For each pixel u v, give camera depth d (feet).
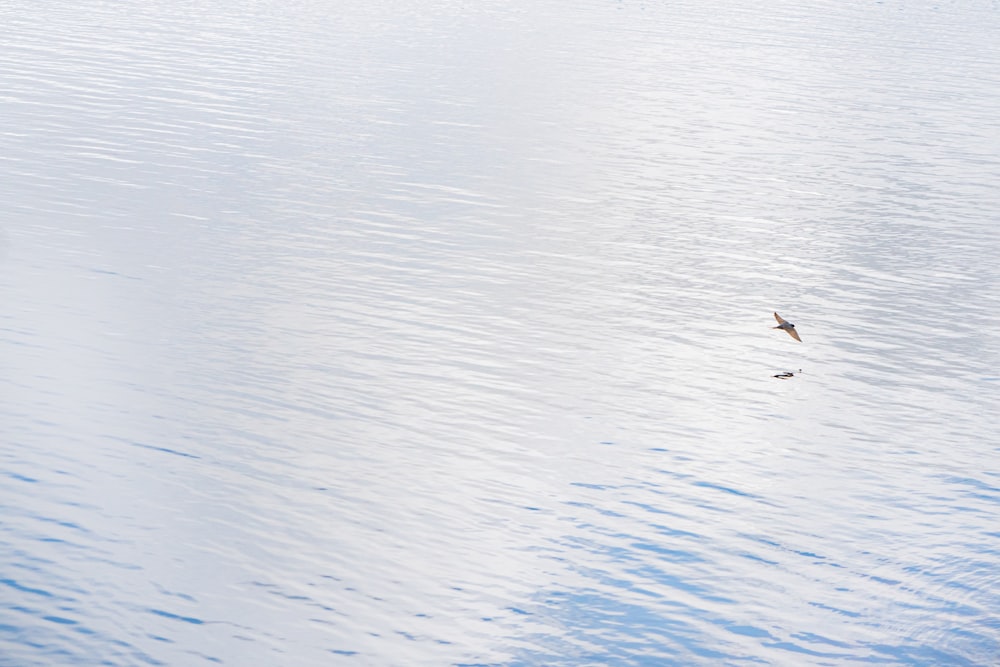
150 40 259.80
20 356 100.73
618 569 76.43
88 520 76.23
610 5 356.59
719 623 71.36
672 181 173.06
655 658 67.77
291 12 312.29
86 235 134.31
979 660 68.80
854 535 82.23
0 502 76.95
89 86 209.15
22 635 64.59
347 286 125.18
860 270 139.44
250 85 218.59
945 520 84.89
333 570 73.92
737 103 226.58
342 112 202.08
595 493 86.07
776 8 364.58
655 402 102.73
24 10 292.81
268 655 65.41
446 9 334.24
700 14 344.49
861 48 293.84
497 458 90.68
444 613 70.64
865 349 116.88
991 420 102.06
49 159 163.12
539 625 70.08
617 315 122.62
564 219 153.07
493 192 162.71
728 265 139.64
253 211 147.74
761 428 98.53
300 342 109.91
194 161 167.53
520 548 78.28
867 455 94.53
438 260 135.33
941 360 114.93
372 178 165.48
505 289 127.85
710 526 82.48
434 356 109.19
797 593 74.84
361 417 95.76
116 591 69.36
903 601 74.49
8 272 120.88
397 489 84.64
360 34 283.59
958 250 147.74
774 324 122.31
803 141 199.62
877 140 202.18
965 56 287.48
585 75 246.06
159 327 110.32
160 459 85.35
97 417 90.74
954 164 188.34
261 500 81.30
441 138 189.37
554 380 105.91
